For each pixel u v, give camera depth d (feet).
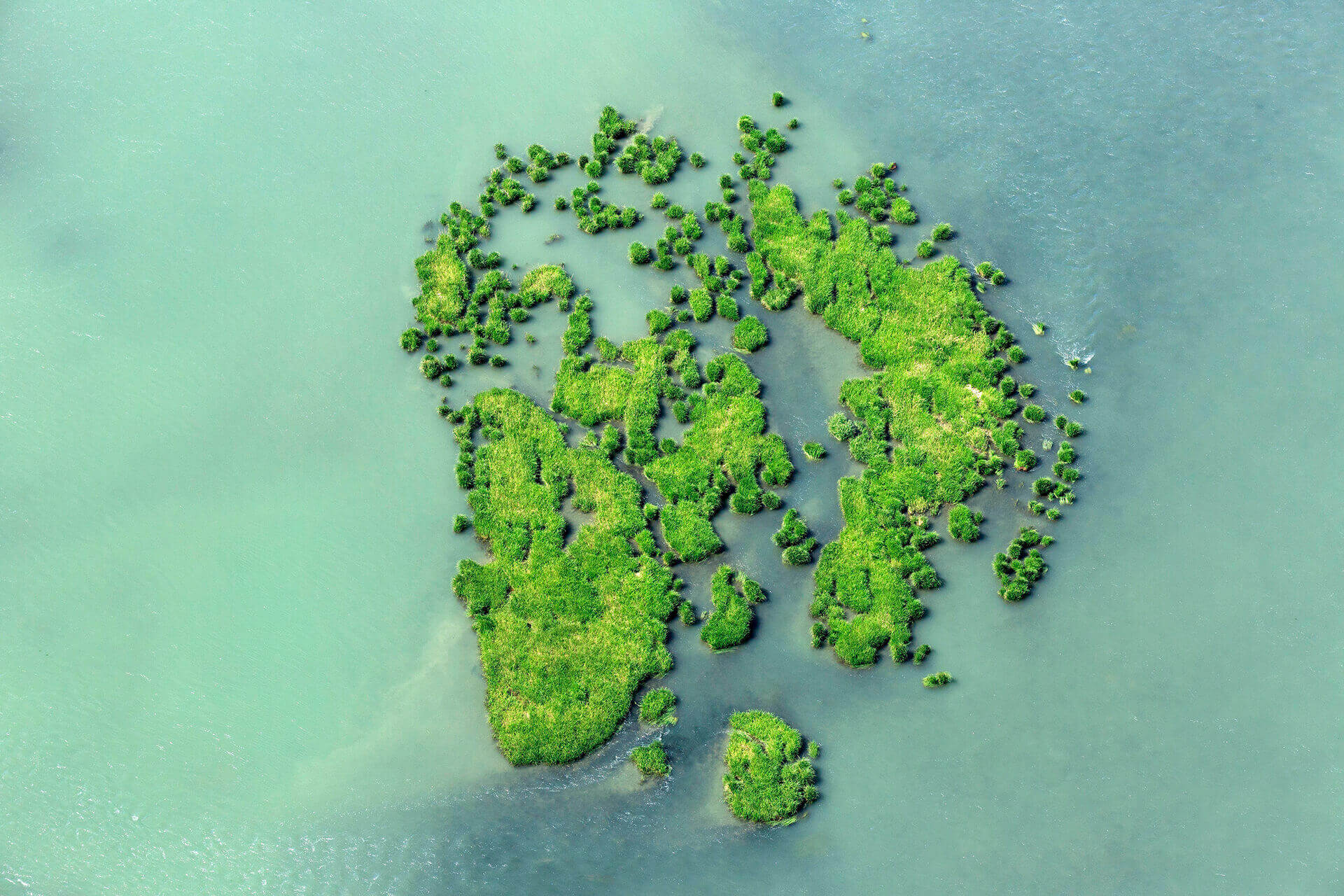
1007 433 173.58
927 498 168.04
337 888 141.18
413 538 168.25
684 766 148.15
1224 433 175.42
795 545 164.66
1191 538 165.48
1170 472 171.83
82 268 199.93
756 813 143.43
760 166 208.54
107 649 159.43
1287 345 184.55
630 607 158.61
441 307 191.11
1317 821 142.51
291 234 203.92
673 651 156.87
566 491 170.71
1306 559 163.22
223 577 165.37
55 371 187.11
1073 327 187.52
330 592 163.63
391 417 180.86
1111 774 146.82
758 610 160.04
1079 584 162.09
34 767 149.89
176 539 169.27
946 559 164.25
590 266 197.67
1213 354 184.03
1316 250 195.52
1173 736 149.38
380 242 202.59
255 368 187.01
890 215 201.77
